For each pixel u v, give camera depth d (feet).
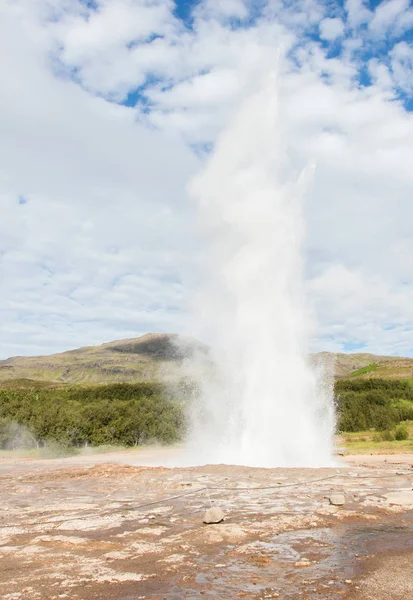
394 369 590.14
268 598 26.00
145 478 73.46
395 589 26.99
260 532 40.57
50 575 30.22
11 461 136.26
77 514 49.26
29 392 343.46
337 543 37.09
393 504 51.42
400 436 181.06
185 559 33.30
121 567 31.71
